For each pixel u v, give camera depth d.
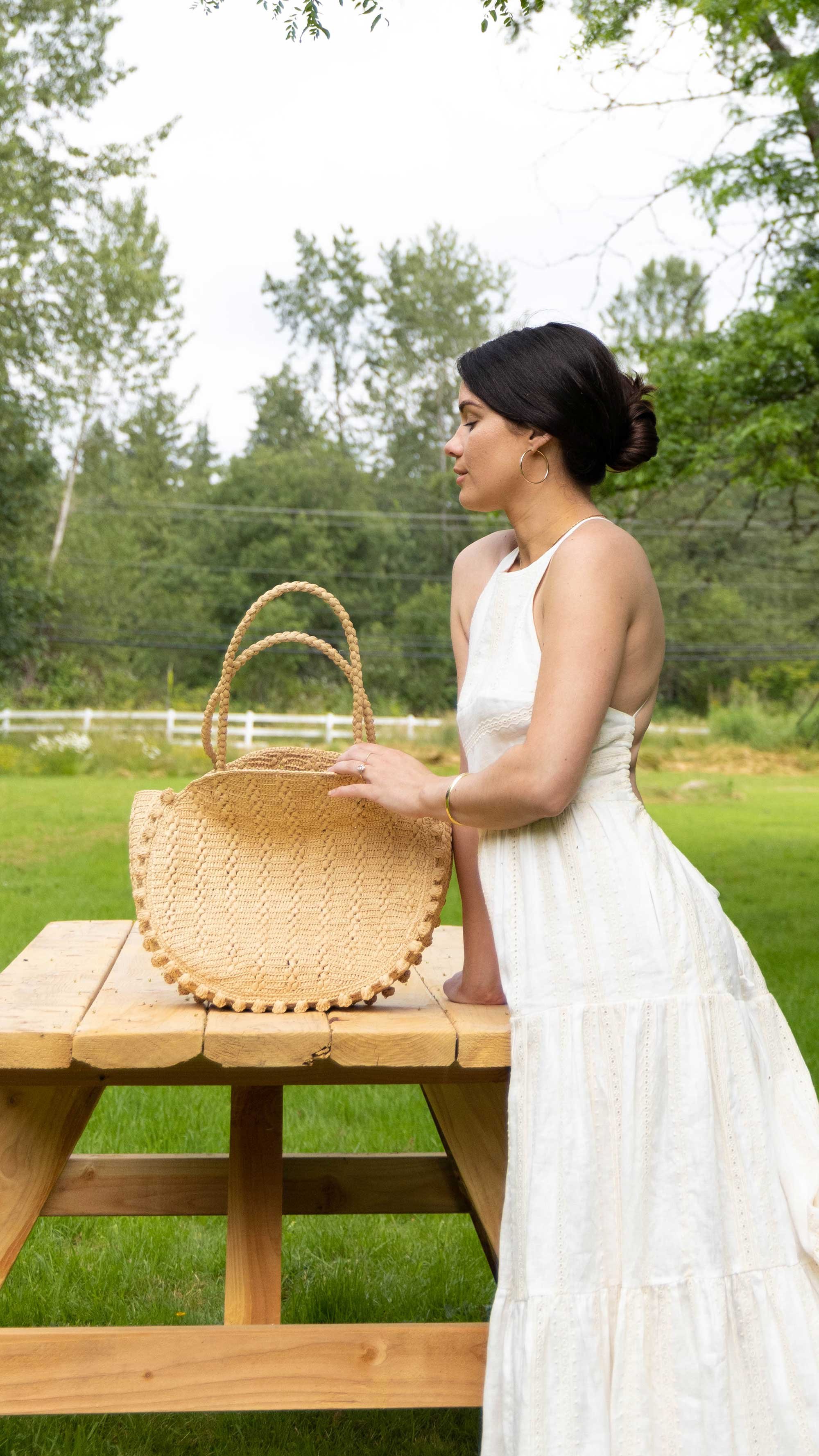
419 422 44.59
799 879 8.53
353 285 44.59
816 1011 4.69
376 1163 2.45
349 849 1.74
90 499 40.38
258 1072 1.75
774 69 6.95
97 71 23.56
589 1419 1.48
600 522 1.70
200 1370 1.64
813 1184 1.61
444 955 2.32
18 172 23.50
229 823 1.72
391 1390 1.66
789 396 7.89
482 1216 1.92
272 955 1.70
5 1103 1.77
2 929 6.02
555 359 1.72
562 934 1.62
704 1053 1.59
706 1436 1.48
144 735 22.22
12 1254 1.75
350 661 1.84
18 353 23.72
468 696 1.76
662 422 8.07
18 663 35.97
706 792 18.16
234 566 41.12
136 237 29.92
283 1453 2.03
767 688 40.00
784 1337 1.54
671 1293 1.52
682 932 1.62
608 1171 1.55
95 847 9.88
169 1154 3.05
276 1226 2.03
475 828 1.69
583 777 1.64
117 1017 1.62
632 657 1.68
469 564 1.97
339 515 41.22
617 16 6.51
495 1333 1.56
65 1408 1.62
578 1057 1.58
